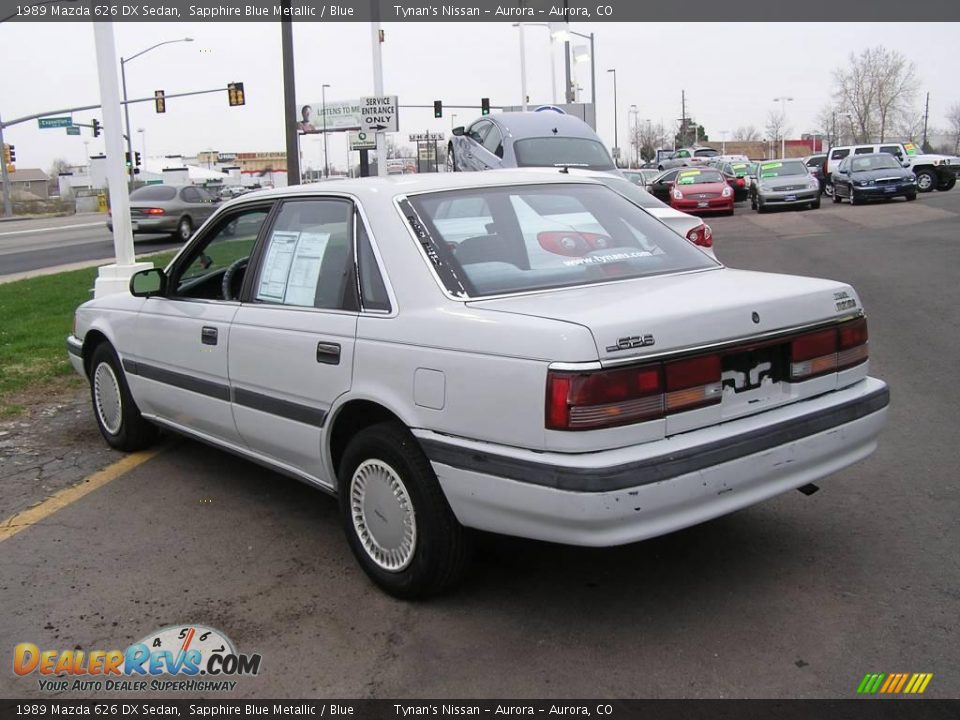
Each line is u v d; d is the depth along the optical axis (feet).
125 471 18.44
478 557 13.75
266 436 14.60
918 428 19.04
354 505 12.98
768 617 11.68
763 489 11.27
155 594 12.95
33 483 17.79
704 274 13.55
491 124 50.70
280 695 10.41
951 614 11.55
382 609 12.34
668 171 94.68
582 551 13.88
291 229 14.61
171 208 85.35
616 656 10.91
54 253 77.20
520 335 10.53
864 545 13.67
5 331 33.40
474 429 10.93
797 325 11.89
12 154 181.57
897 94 245.86
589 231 13.85
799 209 87.20
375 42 64.75
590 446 10.10
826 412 11.93
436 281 12.00
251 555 14.23
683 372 10.65
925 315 30.99
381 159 65.51
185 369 16.38
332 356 12.82
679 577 12.92
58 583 13.35
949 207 74.54
